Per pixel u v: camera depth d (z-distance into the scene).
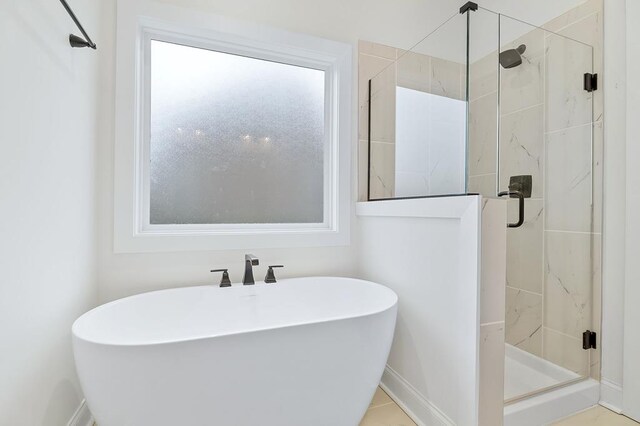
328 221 1.85
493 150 1.44
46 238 0.94
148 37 1.50
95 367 0.85
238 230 1.65
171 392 0.86
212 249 1.52
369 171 1.84
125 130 1.36
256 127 1.72
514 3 1.85
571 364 1.54
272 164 1.75
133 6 1.37
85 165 1.20
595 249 1.48
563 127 1.56
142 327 1.27
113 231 1.36
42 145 0.91
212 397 0.90
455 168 1.37
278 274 1.66
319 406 1.04
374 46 1.85
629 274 1.34
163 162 1.54
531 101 1.55
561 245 1.58
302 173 1.82
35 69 0.87
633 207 1.33
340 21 1.77
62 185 1.03
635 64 1.32
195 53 1.61
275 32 1.61
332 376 1.04
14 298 0.79
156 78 1.54
